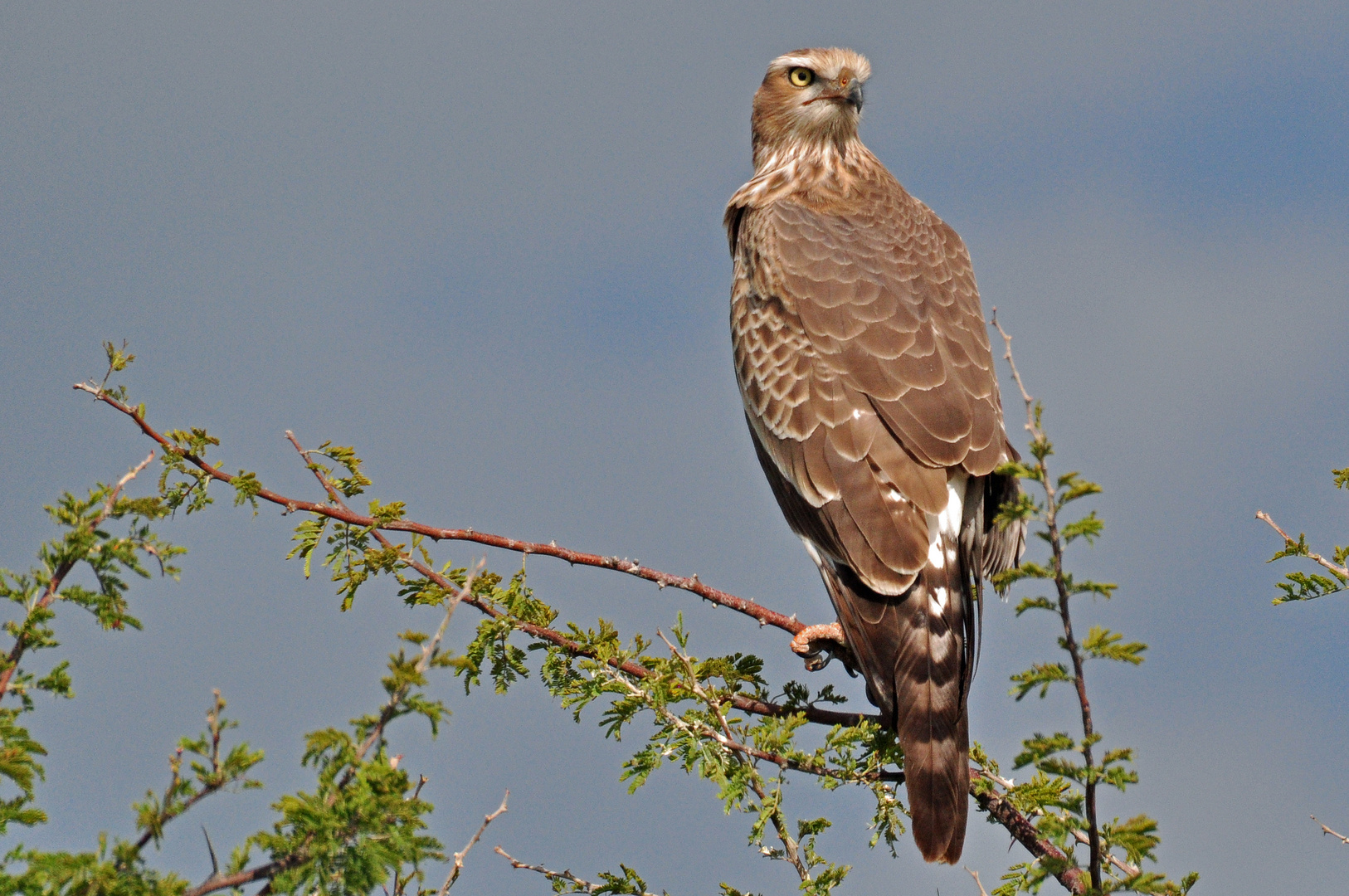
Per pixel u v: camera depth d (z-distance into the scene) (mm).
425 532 10664
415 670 6359
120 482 7508
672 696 10055
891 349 11906
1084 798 7902
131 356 10219
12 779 6516
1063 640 6984
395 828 6355
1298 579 10195
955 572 11008
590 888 9984
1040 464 6789
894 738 10211
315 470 10797
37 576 7277
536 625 10539
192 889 6094
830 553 11312
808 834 9945
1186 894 8203
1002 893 8242
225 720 6211
